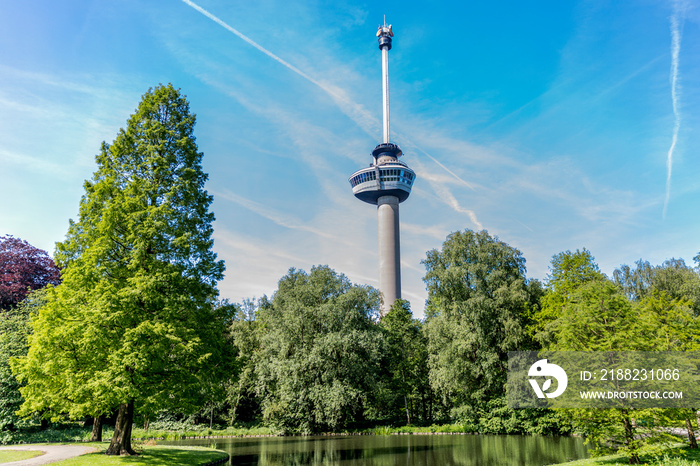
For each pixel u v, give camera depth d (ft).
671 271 161.99
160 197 87.66
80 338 74.18
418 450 113.39
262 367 178.60
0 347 111.75
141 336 73.61
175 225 87.25
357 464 89.81
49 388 76.48
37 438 113.39
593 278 141.49
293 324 172.86
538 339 137.69
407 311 247.29
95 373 72.38
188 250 86.07
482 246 165.89
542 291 161.68
